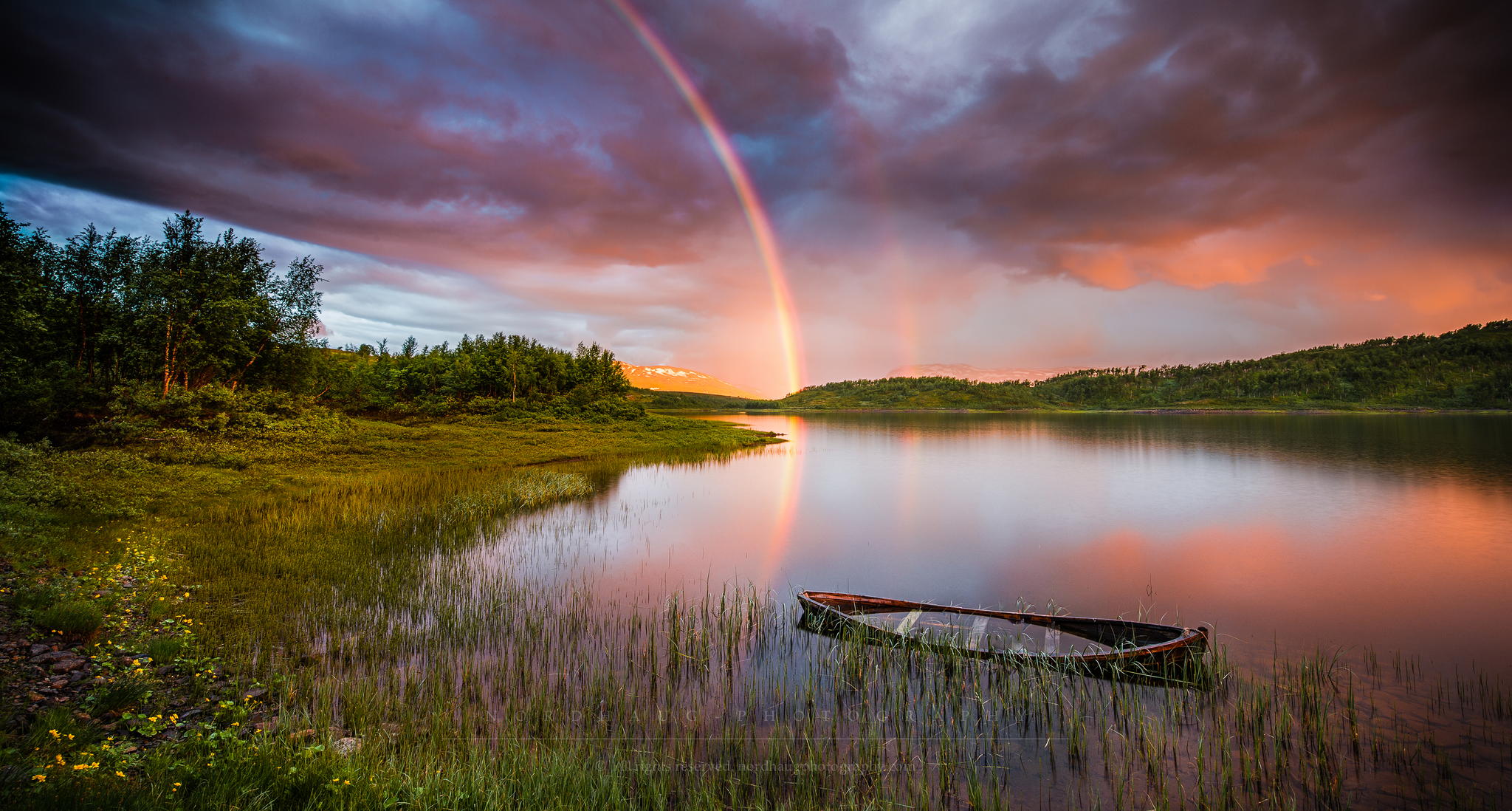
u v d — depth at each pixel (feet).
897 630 41.06
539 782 24.09
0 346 95.91
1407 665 40.55
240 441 111.14
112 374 118.93
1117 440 261.24
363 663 36.88
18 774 19.16
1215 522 91.97
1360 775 27.81
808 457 188.14
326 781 22.41
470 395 254.06
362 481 100.58
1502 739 30.73
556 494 100.99
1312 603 55.62
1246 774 27.35
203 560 53.67
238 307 127.65
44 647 32.48
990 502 109.29
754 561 68.18
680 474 140.77
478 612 46.60
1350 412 616.80
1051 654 36.60
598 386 293.64
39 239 110.52
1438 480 133.90
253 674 34.24
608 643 41.96
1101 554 73.56
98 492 69.51
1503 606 54.03
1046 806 25.95
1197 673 35.55
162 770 21.89
